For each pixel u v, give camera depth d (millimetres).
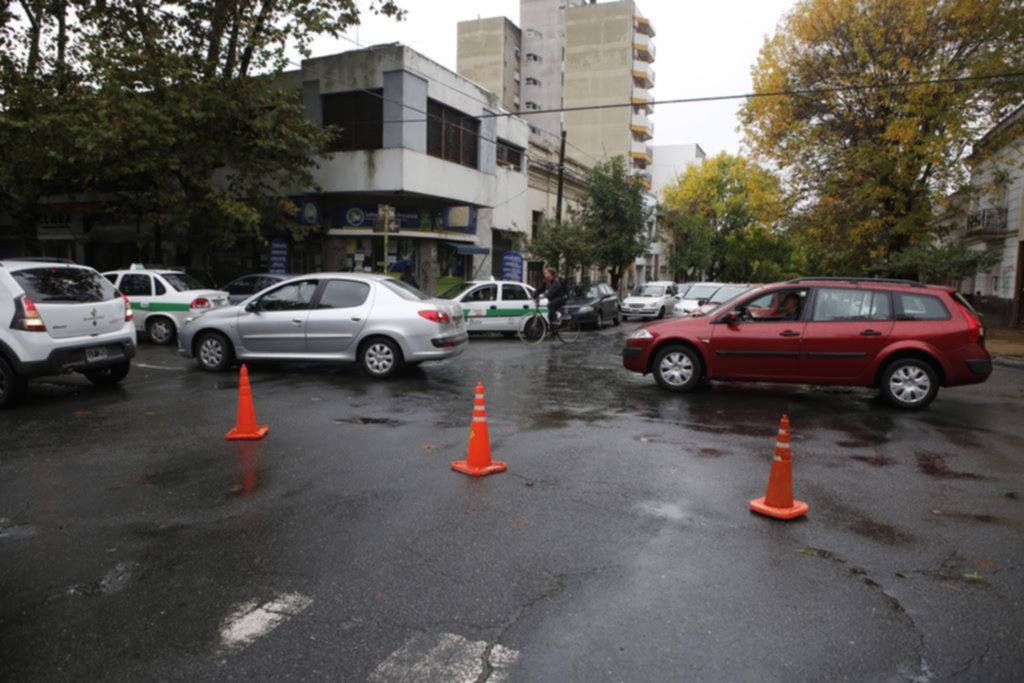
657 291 27266
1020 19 18469
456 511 4691
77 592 3541
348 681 2783
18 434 6793
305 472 5562
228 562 3896
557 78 72188
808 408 8508
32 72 17469
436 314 10055
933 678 2824
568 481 5371
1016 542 4262
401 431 6992
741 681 2785
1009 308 24016
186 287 15258
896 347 8453
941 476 5648
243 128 19266
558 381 10477
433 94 21953
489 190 25203
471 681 2781
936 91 19594
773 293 9281
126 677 2807
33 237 22469
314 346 10289
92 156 16828
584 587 3605
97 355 8773
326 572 3770
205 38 18859
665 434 7004
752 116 23906
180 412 7824
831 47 22359
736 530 4406
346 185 21297
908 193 21609
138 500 4902
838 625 3238
